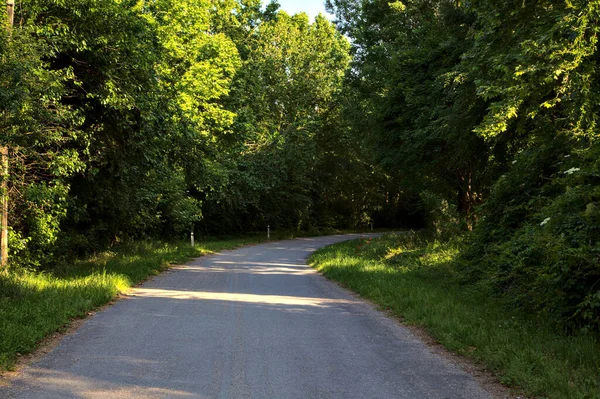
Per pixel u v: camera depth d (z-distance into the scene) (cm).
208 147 2042
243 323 873
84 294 1059
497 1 949
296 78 4528
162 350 689
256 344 729
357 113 2848
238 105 3591
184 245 2914
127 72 1391
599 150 860
